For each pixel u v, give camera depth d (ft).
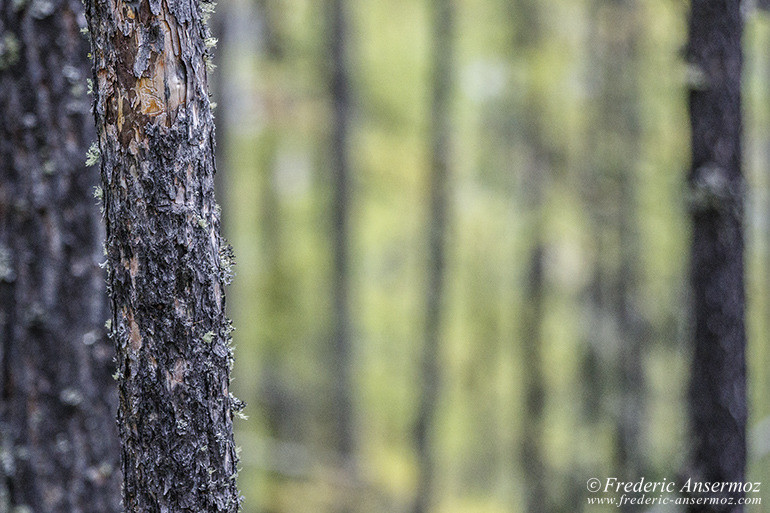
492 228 53.98
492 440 59.52
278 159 51.11
